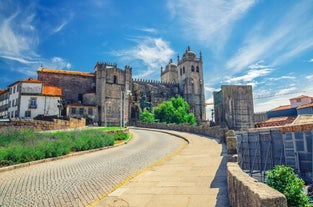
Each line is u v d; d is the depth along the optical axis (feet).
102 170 36.94
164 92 324.60
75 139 68.28
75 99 233.14
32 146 51.37
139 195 22.45
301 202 21.63
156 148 67.72
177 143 79.05
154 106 296.92
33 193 24.70
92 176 32.58
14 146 50.14
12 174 35.17
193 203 19.15
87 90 240.12
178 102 274.16
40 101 164.86
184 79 337.52
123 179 30.53
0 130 69.67
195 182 25.81
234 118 197.98
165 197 21.29
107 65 244.83
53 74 227.61
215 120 215.72
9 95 176.14
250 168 67.46
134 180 28.78
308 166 49.60
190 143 71.05
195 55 347.15
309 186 40.45
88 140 68.33
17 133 67.87
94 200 21.99
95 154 59.21
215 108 217.36
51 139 66.90
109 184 27.96
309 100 185.78
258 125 167.12
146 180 28.45
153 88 314.55
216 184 24.26
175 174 30.71
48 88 184.44
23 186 27.63
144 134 126.31
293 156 53.47
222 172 29.66
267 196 9.04
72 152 59.47
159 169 34.99
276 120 167.43
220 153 46.50
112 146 76.13
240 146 71.46
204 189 22.84
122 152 61.21
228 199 19.21
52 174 34.58
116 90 236.22
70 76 234.58
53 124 109.70
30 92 164.55
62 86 229.66
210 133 89.86
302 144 51.49
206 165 35.29
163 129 158.81
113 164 42.50
